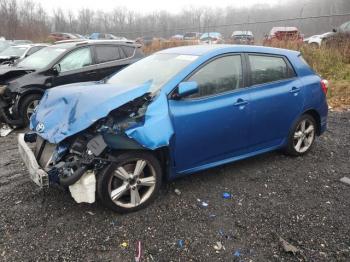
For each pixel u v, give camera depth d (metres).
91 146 3.48
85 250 3.26
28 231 3.53
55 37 38.00
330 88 10.43
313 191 4.42
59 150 3.63
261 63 4.85
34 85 7.45
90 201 3.54
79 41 8.80
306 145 5.55
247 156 4.79
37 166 3.63
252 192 4.36
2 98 7.28
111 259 3.15
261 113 4.69
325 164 5.27
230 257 3.19
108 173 3.63
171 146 3.94
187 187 4.45
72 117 3.67
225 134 4.38
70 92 4.07
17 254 3.21
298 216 3.84
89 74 8.27
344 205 4.09
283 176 4.82
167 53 4.92
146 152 3.84
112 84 4.29
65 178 3.47
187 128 4.02
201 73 4.26
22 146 4.01
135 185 3.84
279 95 4.89
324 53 12.88
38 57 8.46
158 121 3.75
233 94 4.45
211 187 4.47
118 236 3.46
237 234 3.51
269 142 4.99
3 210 3.91
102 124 3.63
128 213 3.86
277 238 3.45
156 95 3.93
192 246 3.33
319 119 5.55
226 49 4.56
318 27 18.75
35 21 45.25
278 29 16.02
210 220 3.74
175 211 3.90
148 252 3.24
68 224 3.65
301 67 5.32
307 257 3.19
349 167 5.18
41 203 4.05
